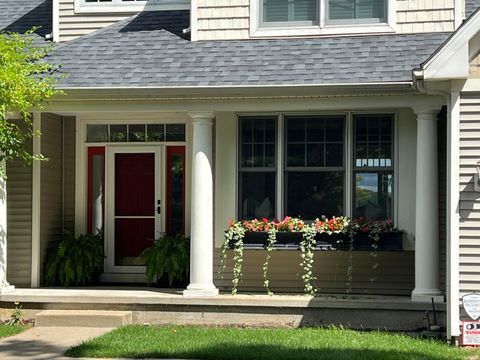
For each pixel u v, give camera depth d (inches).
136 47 485.4
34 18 573.9
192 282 447.5
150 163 534.9
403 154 466.9
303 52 458.9
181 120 527.5
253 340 386.3
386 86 416.2
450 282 380.5
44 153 512.1
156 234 531.5
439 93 388.2
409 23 466.9
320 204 477.4
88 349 368.8
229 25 483.5
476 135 379.6
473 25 366.3
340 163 475.8
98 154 538.6
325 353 350.9
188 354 355.6
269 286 482.3
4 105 411.2
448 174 384.2
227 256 486.0
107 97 447.8
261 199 483.5
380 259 472.4
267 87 426.0
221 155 484.1
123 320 435.8
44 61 474.6
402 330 420.8
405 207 465.7
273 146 482.6
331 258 478.3
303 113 478.9
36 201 506.3
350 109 451.8
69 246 516.1
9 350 375.9
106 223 536.1
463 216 380.5
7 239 508.1
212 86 430.6
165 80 442.3
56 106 456.4
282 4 481.4
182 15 522.6
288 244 465.1
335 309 429.7
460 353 355.9
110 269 534.0
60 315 438.3
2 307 460.4
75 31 539.5
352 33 470.0
